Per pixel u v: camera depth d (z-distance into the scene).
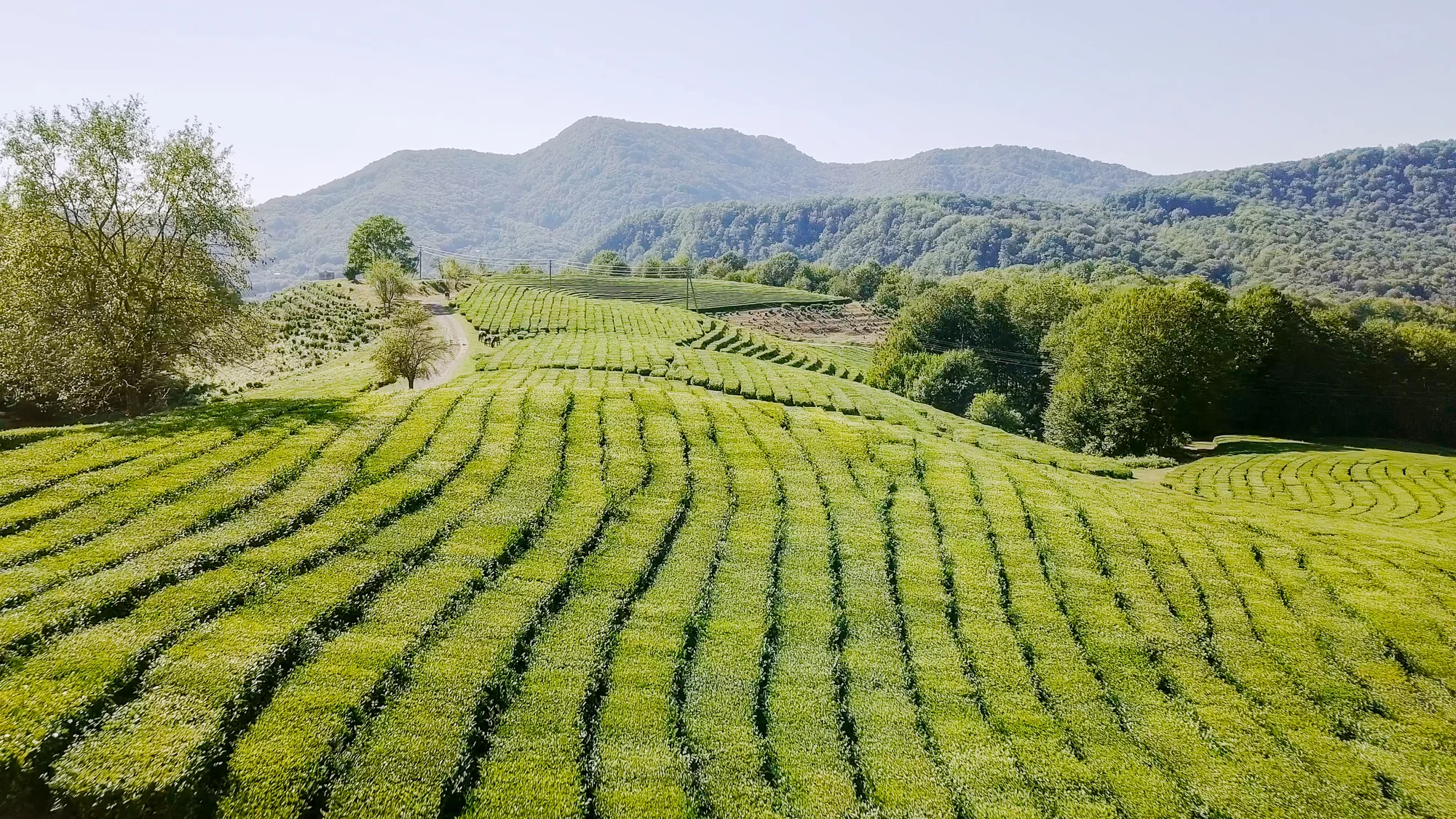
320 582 23.62
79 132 44.22
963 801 18.39
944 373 108.69
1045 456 58.16
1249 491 68.06
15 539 23.53
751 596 26.38
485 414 39.78
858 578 28.22
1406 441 110.50
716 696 21.25
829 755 19.52
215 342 50.81
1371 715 22.61
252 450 32.03
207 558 23.92
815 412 49.22
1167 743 21.08
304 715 18.34
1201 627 26.69
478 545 27.14
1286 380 111.50
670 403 45.22
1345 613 28.00
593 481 33.50
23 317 43.34
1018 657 24.34
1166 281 175.88
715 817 17.20
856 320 177.12
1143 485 44.78
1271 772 20.14
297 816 15.95
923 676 23.11
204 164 47.25
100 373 44.91
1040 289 137.00
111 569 22.64
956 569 29.50
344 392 74.75
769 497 33.84
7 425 51.09
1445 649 25.72
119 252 48.09
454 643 21.83
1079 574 29.72
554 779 17.56
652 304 159.38
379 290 147.88
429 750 17.89
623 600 25.22
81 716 17.41
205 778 16.48
